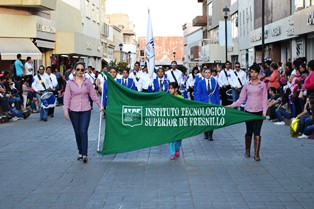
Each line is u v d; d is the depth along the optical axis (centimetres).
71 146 1263
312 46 2662
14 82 2244
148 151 1183
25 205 727
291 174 909
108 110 1068
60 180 880
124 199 750
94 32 5638
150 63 1377
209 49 5378
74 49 3647
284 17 3053
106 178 892
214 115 1064
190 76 2120
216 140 1355
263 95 1066
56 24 3722
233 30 5150
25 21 3000
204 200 738
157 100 1062
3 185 848
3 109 1858
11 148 1237
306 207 696
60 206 720
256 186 821
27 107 2248
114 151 1067
